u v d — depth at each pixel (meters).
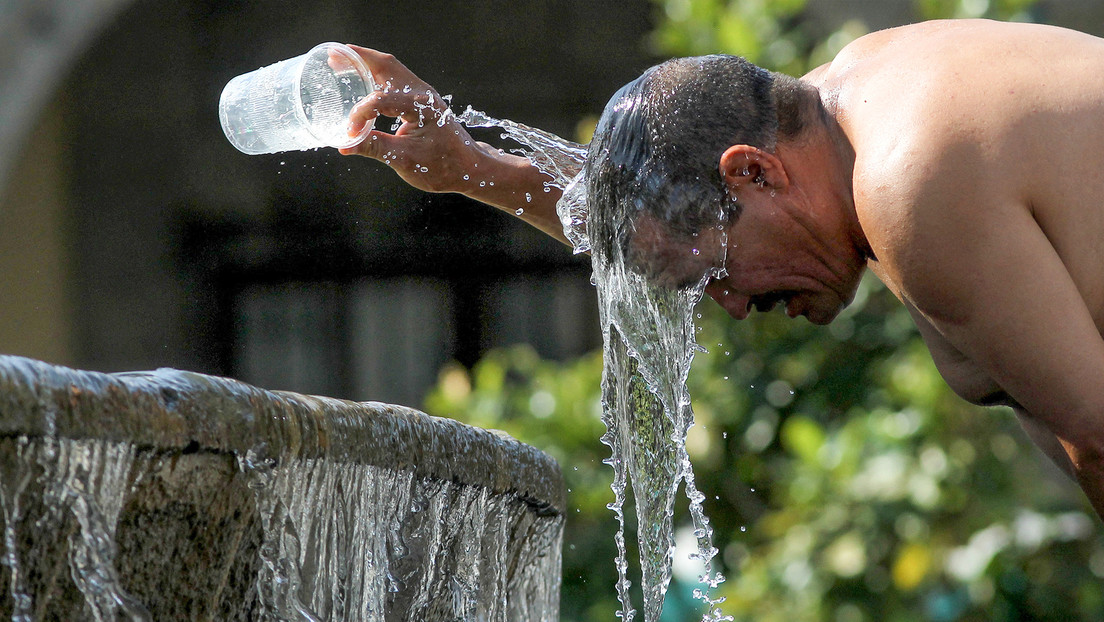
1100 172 6.39
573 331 31.86
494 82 30.30
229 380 5.07
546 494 8.70
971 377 7.95
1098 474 6.33
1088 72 6.56
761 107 7.13
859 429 16.38
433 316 32.22
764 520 16.66
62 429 4.08
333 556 5.85
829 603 15.84
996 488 15.85
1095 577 15.48
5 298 29.31
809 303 7.59
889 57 7.06
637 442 8.77
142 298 30.92
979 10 17.34
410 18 30.36
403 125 8.34
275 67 8.23
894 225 6.33
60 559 4.28
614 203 7.48
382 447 6.10
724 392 17.86
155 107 30.59
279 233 31.69
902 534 15.77
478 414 19.05
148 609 4.74
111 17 24.73
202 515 4.89
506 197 8.80
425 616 7.11
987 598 15.25
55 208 30.06
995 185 6.18
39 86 24.17
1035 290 6.15
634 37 29.88
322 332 32.16
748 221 7.20
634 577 17.70
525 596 9.03
